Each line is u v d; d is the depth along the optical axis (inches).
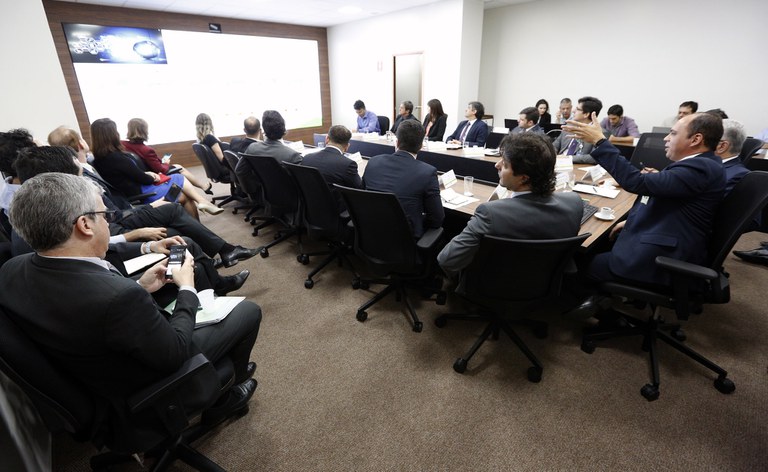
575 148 137.9
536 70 237.9
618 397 61.3
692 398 60.8
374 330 79.4
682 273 53.0
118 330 32.2
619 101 209.8
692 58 182.5
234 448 53.4
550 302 61.2
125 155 107.9
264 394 62.8
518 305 60.4
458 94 242.2
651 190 57.8
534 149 49.9
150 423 38.2
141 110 231.8
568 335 76.8
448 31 235.1
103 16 207.2
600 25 206.7
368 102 301.7
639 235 61.7
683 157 60.3
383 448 53.4
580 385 64.0
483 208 53.8
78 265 33.4
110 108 219.9
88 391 35.6
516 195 54.6
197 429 53.2
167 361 36.0
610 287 63.2
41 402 32.9
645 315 83.0
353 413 59.1
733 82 174.1
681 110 158.4
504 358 70.8
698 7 175.8
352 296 92.5
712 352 71.4
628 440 53.9
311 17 265.9
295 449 53.4
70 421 34.4
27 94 132.2
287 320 82.9
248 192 127.4
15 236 56.6
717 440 53.6
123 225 84.2
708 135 56.4
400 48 265.0
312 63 311.0
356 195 66.6
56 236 32.4
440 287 94.3
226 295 91.7
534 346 73.8
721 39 173.0
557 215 52.7
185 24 237.9
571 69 223.1
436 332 78.7
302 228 105.6
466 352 72.6
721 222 57.6
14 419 41.4
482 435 55.2
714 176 55.5
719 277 57.3
